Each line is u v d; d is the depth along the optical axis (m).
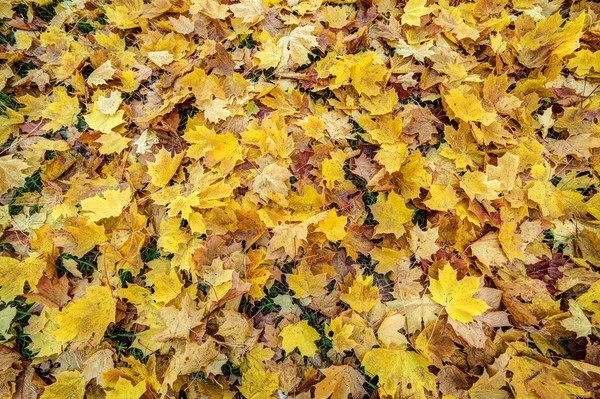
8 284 0.91
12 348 0.89
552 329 0.92
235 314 0.90
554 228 1.02
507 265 0.98
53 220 1.00
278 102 1.10
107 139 1.05
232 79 1.11
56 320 0.90
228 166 1.01
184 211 0.94
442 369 0.86
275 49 1.14
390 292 0.97
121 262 0.95
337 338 0.88
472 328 0.89
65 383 0.85
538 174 1.04
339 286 0.97
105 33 1.21
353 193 1.05
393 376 0.86
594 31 1.18
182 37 1.17
